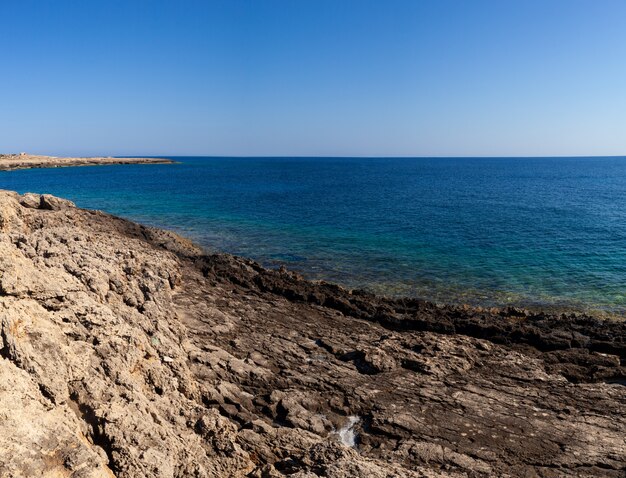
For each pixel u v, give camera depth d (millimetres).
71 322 11062
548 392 16281
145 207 66312
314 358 18219
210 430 11180
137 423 9211
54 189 87812
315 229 50469
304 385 16078
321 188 104812
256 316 22312
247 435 12547
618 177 147250
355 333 21016
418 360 17766
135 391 10430
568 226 51750
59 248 16453
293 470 10891
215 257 31828
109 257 18078
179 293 23875
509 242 43375
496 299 28312
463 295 29000
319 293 25578
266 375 16203
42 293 11078
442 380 16859
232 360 16875
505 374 17469
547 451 13148
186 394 13250
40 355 9008
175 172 161000
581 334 21281
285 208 67562
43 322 10219
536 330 21062
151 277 18625
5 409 7234
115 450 8539
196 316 20875
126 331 12008
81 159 195250
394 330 22484
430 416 14641
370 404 15211
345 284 31156
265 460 11727
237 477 10578
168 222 54000
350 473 9781
